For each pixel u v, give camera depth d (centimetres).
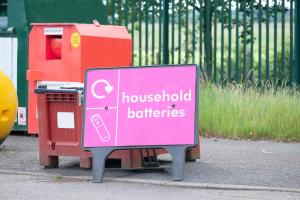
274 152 1421
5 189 1079
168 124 1134
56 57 1565
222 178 1148
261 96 1717
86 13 1752
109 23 1980
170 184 1108
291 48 1838
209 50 1912
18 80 1619
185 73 1141
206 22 1966
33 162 1296
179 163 1129
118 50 1588
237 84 1777
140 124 1142
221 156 1366
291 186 1095
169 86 1141
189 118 1128
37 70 1568
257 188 1077
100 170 1138
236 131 1642
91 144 1151
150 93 1147
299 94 1750
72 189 1082
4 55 1631
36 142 1543
